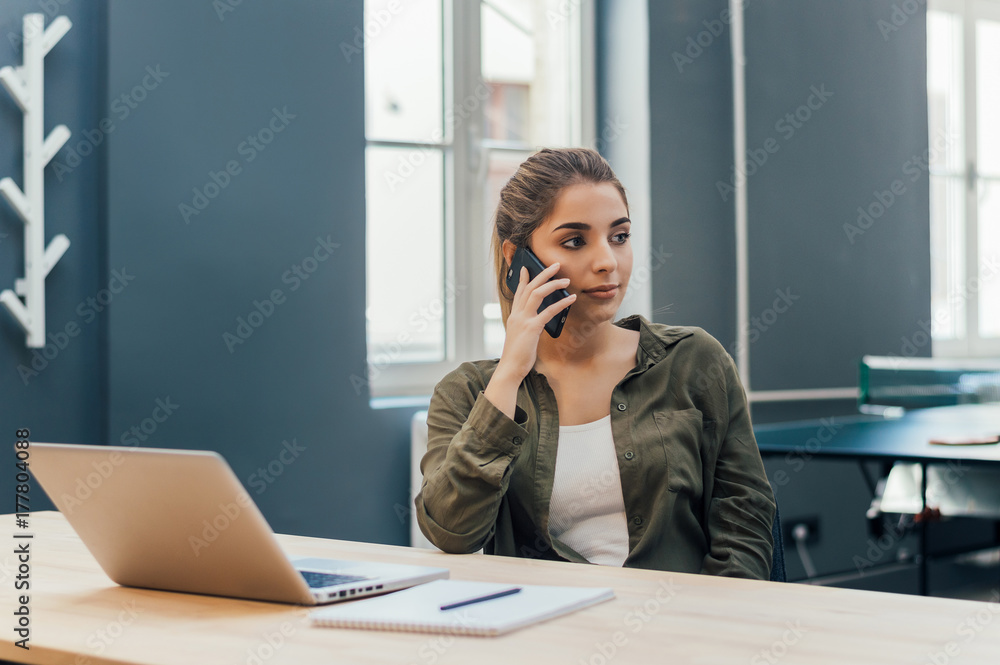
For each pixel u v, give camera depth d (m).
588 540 1.30
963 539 3.88
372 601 0.87
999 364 3.37
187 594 0.95
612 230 1.32
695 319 3.19
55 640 0.78
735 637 0.76
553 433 1.33
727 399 1.35
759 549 1.25
